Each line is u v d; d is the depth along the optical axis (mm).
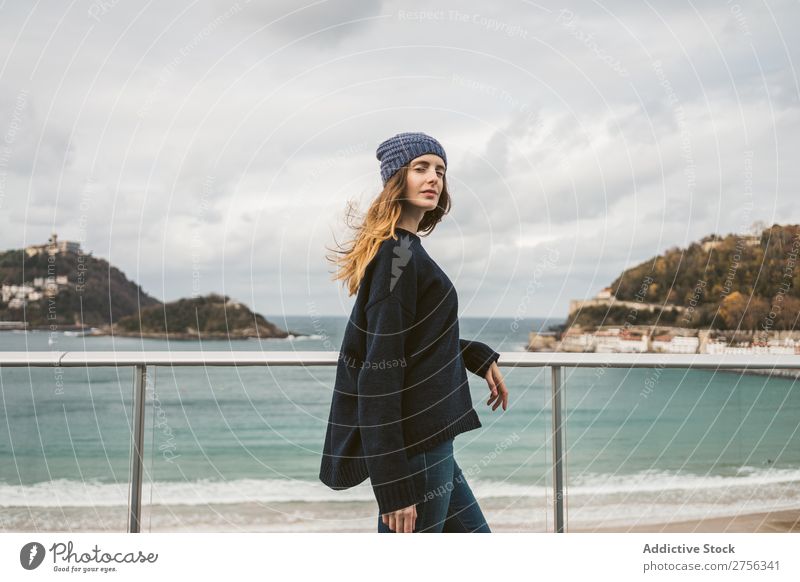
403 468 1240
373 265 1346
